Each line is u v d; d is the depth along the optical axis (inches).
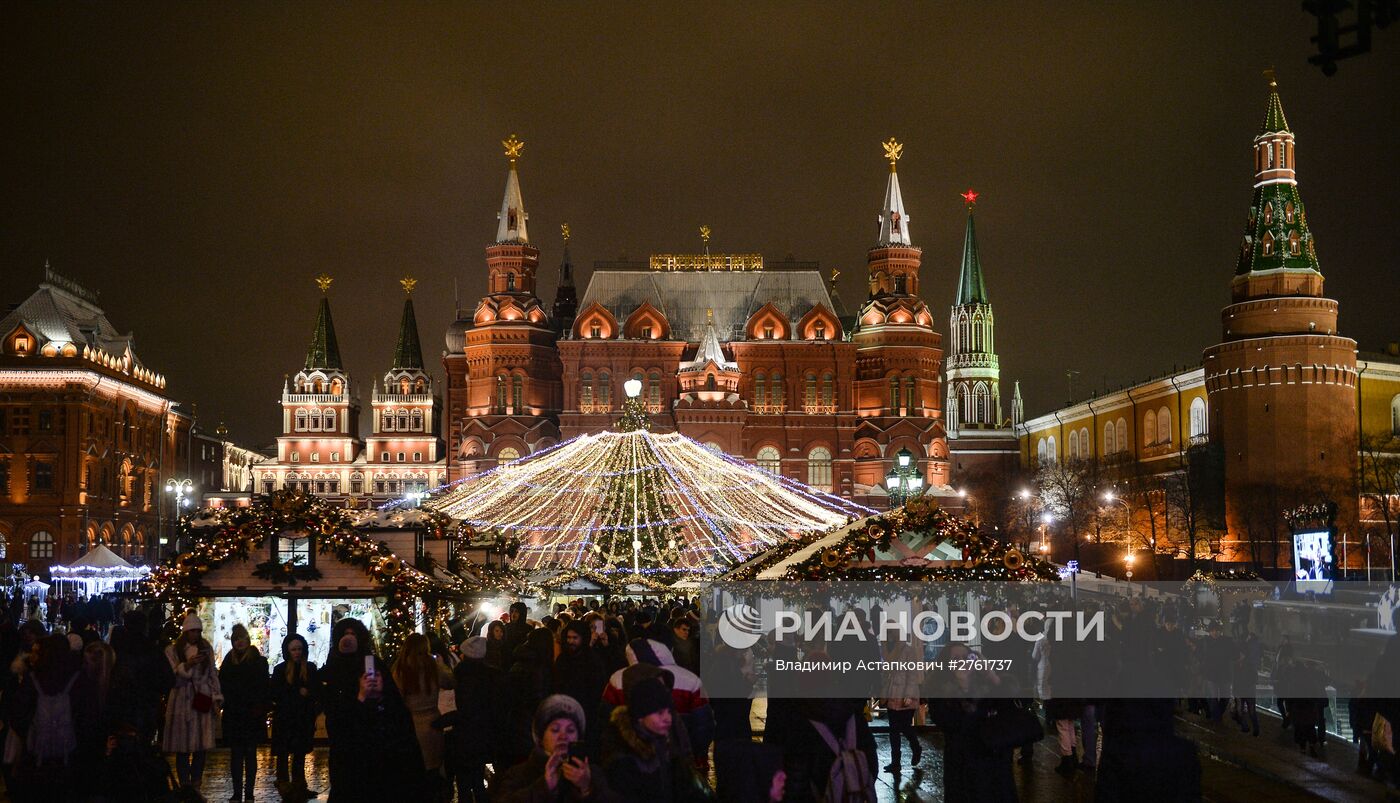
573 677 830.5
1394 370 5856.3
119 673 902.4
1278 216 5664.4
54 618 3021.7
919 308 6505.9
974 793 716.7
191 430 7583.7
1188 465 5718.5
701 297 6678.2
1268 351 5487.2
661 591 2094.0
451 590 1358.3
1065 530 6471.5
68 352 5762.8
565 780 496.4
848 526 1341.0
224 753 1221.7
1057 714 1068.5
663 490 2618.1
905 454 2787.9
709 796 542.0
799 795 633.0
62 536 5644.7
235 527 1273.4
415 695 836.6
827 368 6441.9
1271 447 5452.8
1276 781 1053.2
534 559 2938.0
